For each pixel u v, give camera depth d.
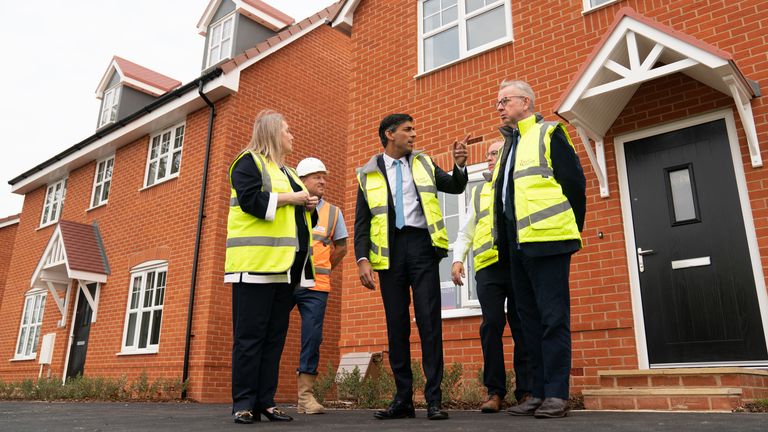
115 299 11.54
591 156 5.70
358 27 8.99
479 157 7.07
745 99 5.13
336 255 5.32
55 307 13.19
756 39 5.36
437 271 3.55
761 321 4.89
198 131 10.94
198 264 9.88
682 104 5.60
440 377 3.38
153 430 2.69
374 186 3.68
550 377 3.15
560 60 6.67
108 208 12.70
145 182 11.90
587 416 3.20
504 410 4.52
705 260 5.27
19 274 15.29
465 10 7.85
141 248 11.34
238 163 3.22
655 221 5.61
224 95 10.66
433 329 3.40
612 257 5.70
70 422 3.42
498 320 4.15
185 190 10.72
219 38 13.22
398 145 3.68
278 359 3.38
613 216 5.78
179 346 9.59
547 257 3.22
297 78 12.00
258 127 3.48
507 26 7.26
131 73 14.57
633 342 5.42
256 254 3.11
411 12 8.38
